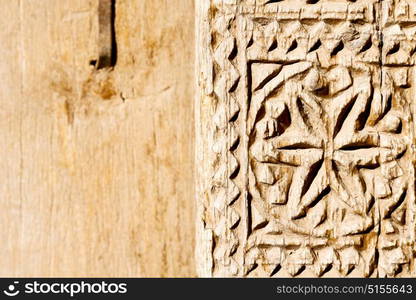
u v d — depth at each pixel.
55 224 2.12
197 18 2.05
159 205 2.12
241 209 2.03
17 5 2.13
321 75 2.03
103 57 2.12
